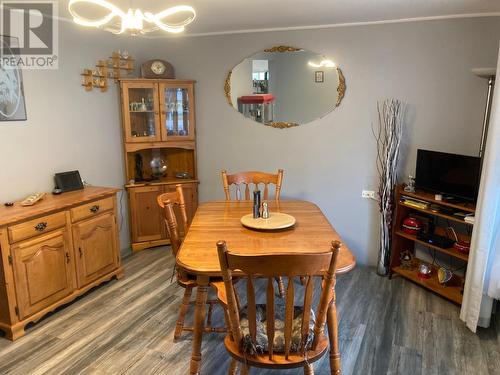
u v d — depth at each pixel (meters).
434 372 2.21
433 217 3.30
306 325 1.64
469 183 2.77
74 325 2.67
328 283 1.57
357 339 2.52
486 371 2.22
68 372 2.20
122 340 2.51
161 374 2.19
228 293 1.58
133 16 1.93
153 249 4.10
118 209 4.01
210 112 4.07
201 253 1.97
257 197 2.50
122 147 4.00
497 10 2.93
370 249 3.74
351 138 3.62
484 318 2.58
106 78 3.68
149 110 3.90
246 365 1.69
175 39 4.02
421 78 3.29
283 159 3.90
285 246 2.03
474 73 2.84
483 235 2.45
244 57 3.84
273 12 3.04
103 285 3.28
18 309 2.50
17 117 2.90
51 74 3.16
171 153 4.28
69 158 3.39
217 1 2.70
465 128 3.20
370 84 3.47
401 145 3.43
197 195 4.18
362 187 3.66
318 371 2.23
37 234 2.59
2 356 2.34
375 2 2.74
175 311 2.87
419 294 3.14
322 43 3.56
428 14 3.08
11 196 2.90
